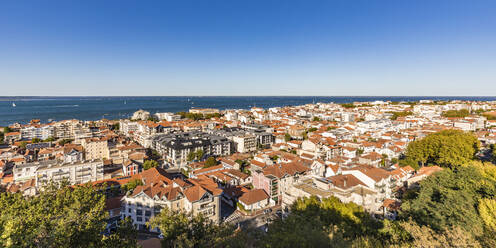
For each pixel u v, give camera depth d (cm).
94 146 14338
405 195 7475
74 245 3625
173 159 13912
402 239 4759
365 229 5138
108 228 7075
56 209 4134
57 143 17525
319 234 3850
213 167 11631
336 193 6975
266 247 3925
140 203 7344
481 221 4662
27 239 3231
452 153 9994
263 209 8606
